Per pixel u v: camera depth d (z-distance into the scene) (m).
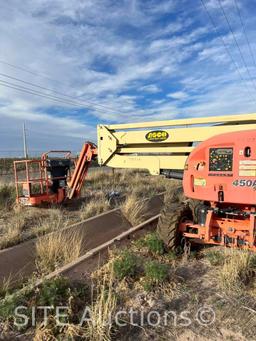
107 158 7.46
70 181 10.25
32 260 5.35
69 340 3.15
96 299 3.92
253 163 4.61
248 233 4.82
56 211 9.04
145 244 6.02
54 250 5.40
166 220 5.53
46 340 3.20
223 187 4.88
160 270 4.43
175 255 5.46
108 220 7.80
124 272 4.50
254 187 4.61
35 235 6.77
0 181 14.02
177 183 15.66
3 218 8.52
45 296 3.70
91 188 14.01
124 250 5.48
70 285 4.11
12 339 3.26
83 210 9.43
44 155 9.88
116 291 4.20
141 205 8.70
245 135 4.70
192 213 5.74
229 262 4.88
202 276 4.74
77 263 5.02
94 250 5.62
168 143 6.65
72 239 5.93
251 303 3.92
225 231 4.97
